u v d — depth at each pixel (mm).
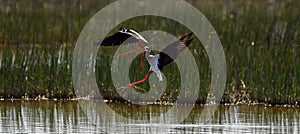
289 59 18062
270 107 17109
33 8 25125
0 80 18141
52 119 15586
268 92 17500
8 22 22484
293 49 18625
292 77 17578
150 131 14578
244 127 14961
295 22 21656
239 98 17547
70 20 23031
